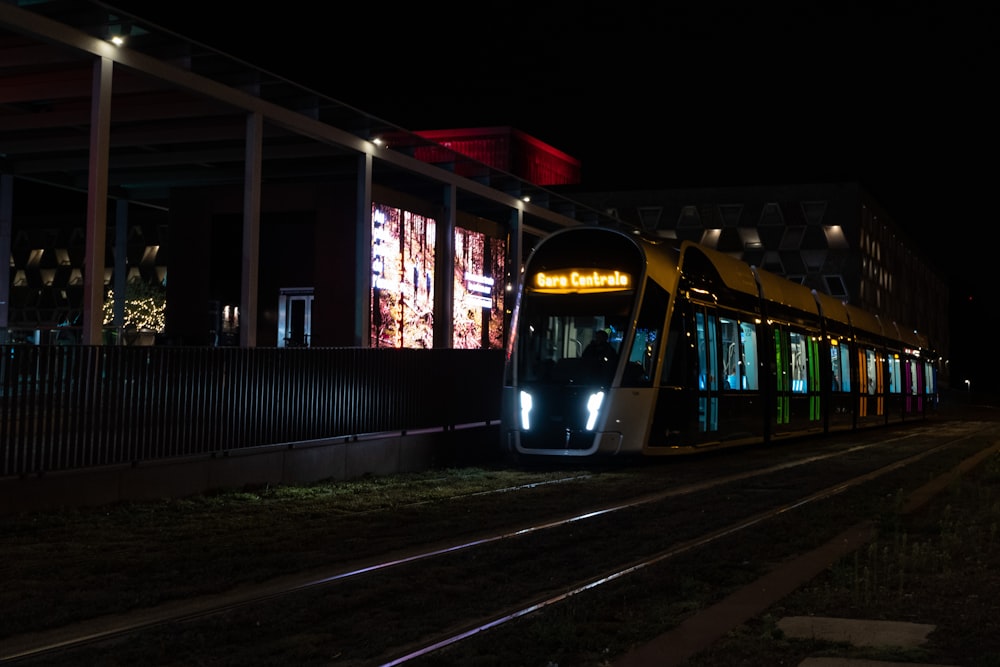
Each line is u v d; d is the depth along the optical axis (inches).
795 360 1059.3
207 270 1070.4
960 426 1601.9
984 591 310.5
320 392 674.8
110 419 517.0
